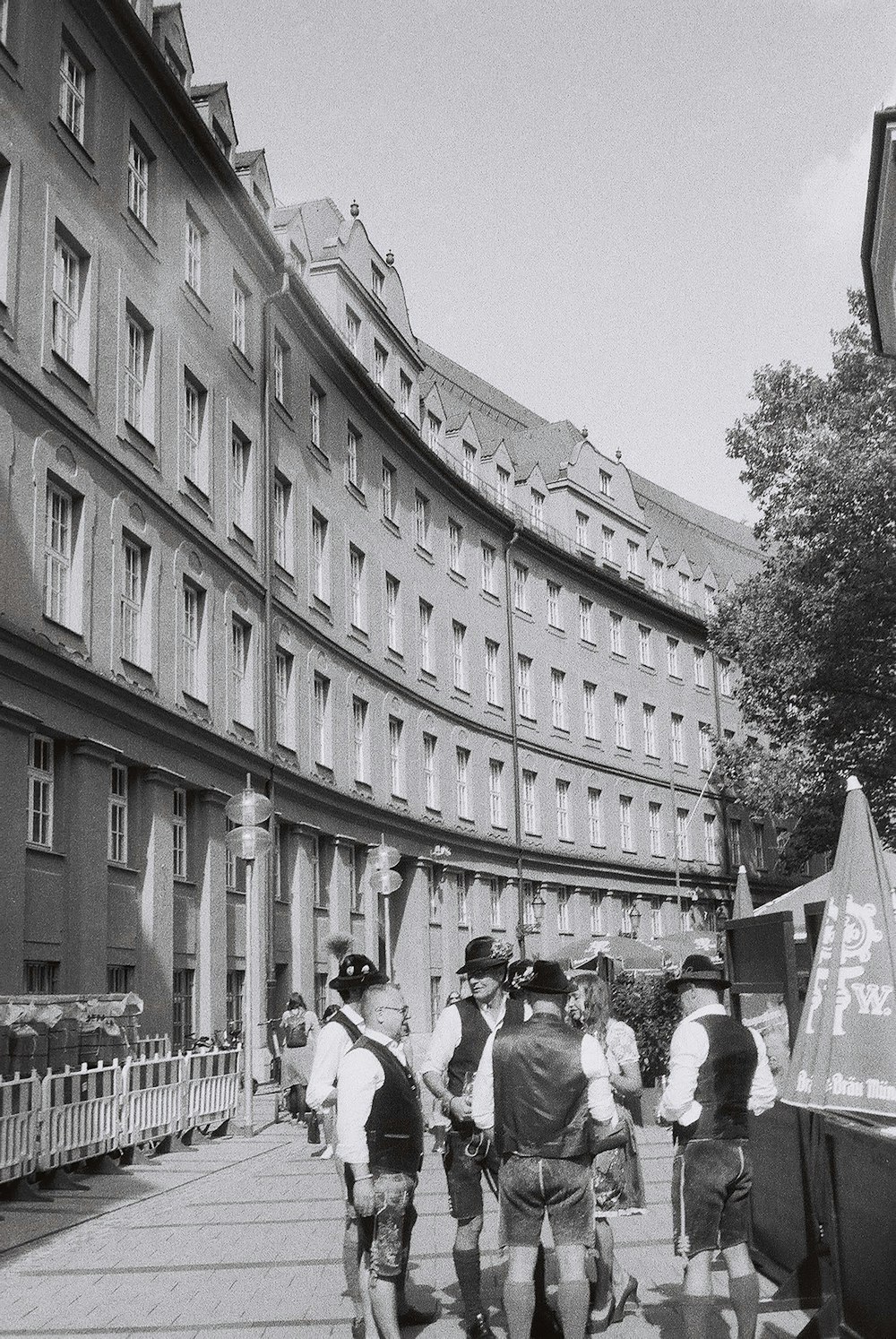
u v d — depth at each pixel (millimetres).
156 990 22844
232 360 29344
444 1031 7742
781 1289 7941
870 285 17391
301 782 31562
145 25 25500
